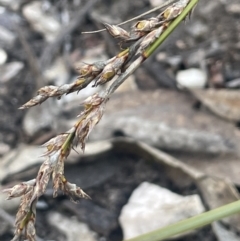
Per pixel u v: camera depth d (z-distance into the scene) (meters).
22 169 0.25
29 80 0.31
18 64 0.32
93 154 0.25
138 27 0.09
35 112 0.29
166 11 0.09
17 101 0.30
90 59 0.32
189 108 0.27
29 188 0.09
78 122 0.09
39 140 0.27
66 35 0.33
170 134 0.25
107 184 0.25
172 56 0.32
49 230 0.23
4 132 0.28
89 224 0.23
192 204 0.23
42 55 0.32
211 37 0.33
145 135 0.26
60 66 0.32
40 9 0.36
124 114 0.27
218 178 0.24
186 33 0.33
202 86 0.30
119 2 0.36
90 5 0.35
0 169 0.26
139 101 0.27
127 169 0.25
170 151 0.25
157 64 0.31
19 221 0.10
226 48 0.32
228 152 0.24
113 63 0.09
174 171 0.25
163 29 0.09
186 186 0.24
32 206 0.09
